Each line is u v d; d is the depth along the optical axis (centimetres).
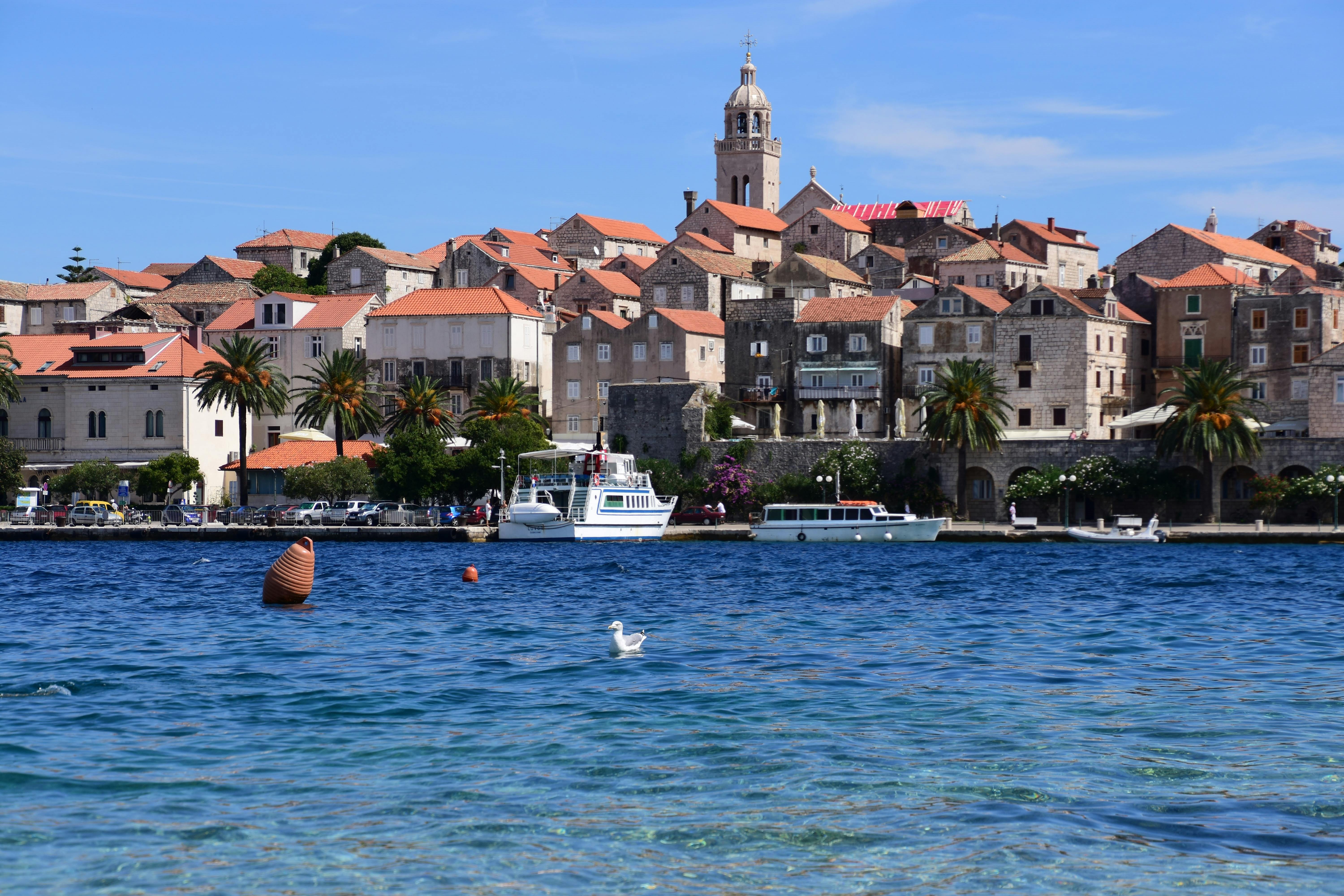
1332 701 5159
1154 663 6097
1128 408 18538
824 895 3188
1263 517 14812
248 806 3825
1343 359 15638
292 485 17212
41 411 19375
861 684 5559
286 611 8312
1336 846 3469
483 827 3638
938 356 18462
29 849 3462
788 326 19012
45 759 4291
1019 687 5478
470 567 10538
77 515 16588
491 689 5453
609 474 15388
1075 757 4316
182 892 3200
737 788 3991
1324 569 11038
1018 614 8050
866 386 18588
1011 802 3838
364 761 4294
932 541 14938
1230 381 15162
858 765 4222
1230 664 6059
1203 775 4103
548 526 14975
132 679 5691
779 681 5641
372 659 6238
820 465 16338
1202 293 18988
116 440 19012
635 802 3856
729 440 16962
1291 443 14750
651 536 15588
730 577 10738
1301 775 4091
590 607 8519
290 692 5406
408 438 17025
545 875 3297
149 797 3894
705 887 3234
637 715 4947
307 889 3216
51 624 7662
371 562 12412
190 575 11081
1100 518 15212
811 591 9556
